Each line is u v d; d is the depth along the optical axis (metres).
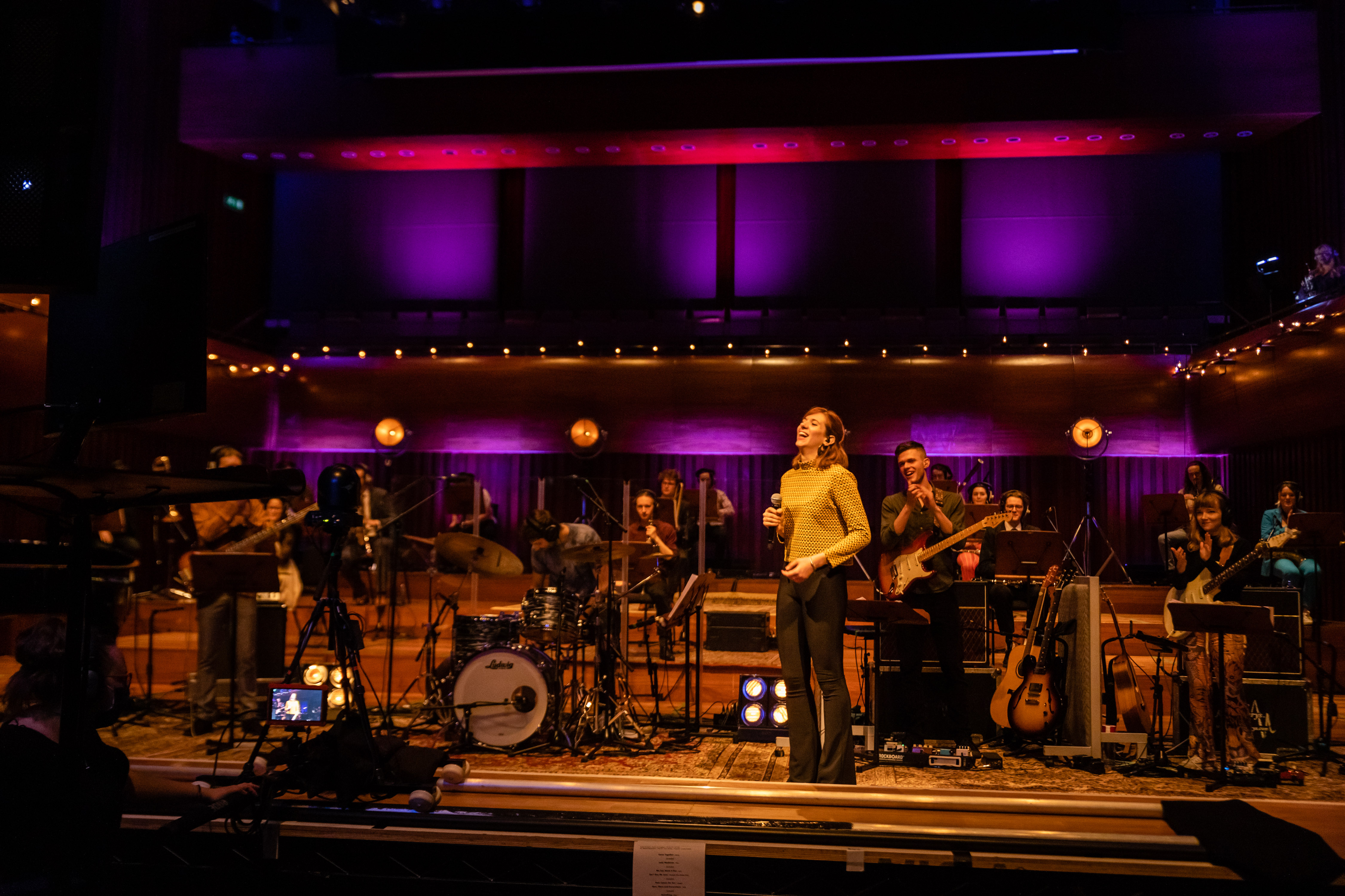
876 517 11.98
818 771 3.72
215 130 11.56
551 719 5.16
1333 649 5.36
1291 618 5.53
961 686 5.25
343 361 13.02
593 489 6.19
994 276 12.84
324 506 3.33
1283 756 5.35
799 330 12.67
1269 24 10.24
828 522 3.78
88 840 2.53
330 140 11.46
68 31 2.06
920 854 3.14
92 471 2.03
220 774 3.62
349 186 13.93
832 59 10.47
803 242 13.15
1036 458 11.92
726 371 12.43
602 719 5.52
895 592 5.12
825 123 10.80
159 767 3.74
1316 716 6.21
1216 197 12.54
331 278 13.81
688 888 3.17
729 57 10.58
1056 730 5.29
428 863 3.64
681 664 6.67
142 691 6.92
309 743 3.41
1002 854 3.13
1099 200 12.77
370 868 3.65
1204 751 4.87
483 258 13.64
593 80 11.12
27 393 8.47
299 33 12.59
